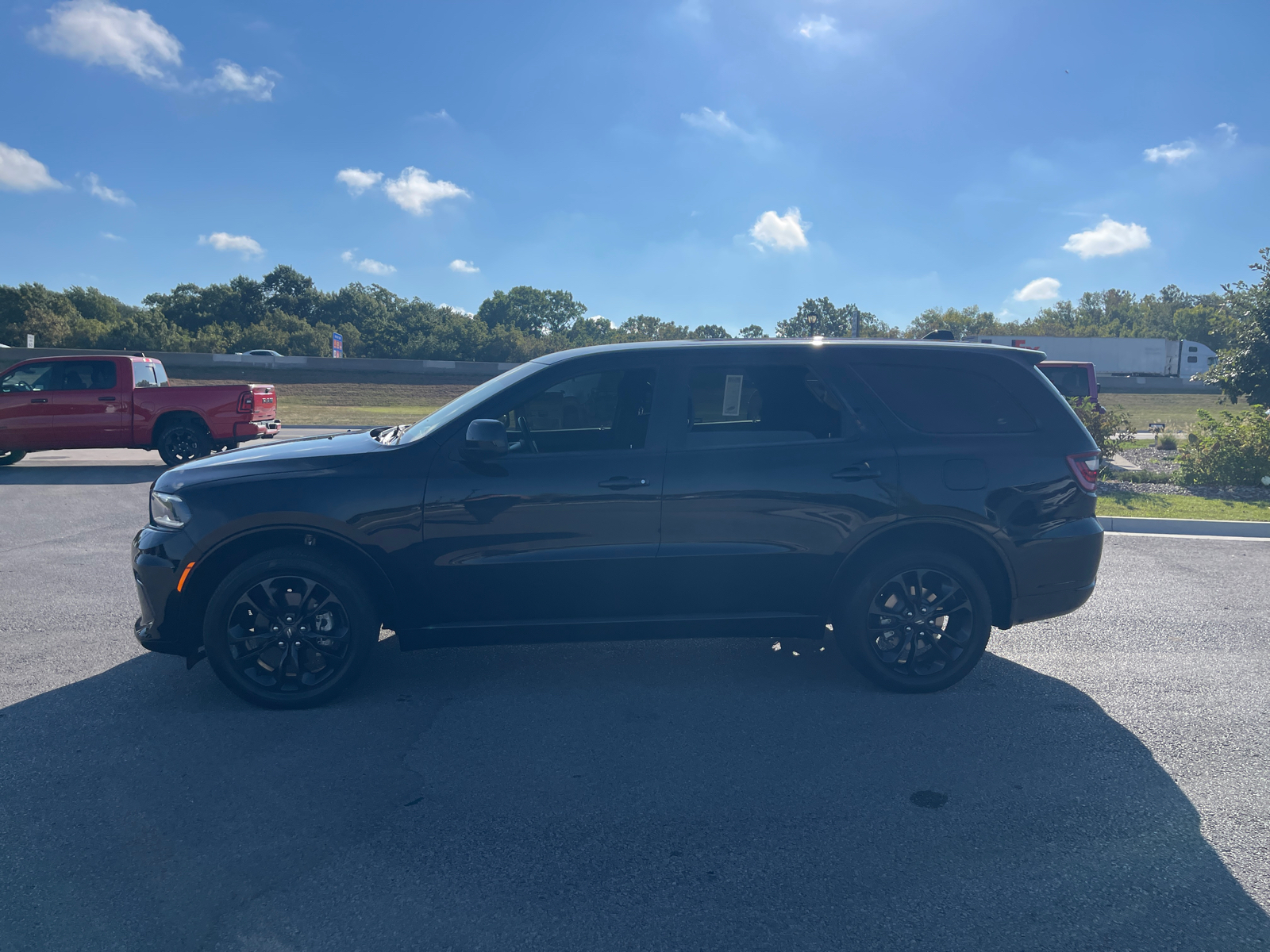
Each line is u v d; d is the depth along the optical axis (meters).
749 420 4.24
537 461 4.09
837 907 2.56
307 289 115.44
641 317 116.06
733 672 4.67
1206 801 3.24
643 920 2.49
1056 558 4.34
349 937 2.40
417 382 54.62
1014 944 2.38
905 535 4.33
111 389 13.49
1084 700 4.29
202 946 2.36
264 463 4.11
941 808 3.18
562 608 4.18
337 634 4.10
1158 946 2.38
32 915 2.49
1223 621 5.69
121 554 7.52
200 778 3.38
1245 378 18.44
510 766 3.51
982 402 4.38
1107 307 141.38
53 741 3.71
